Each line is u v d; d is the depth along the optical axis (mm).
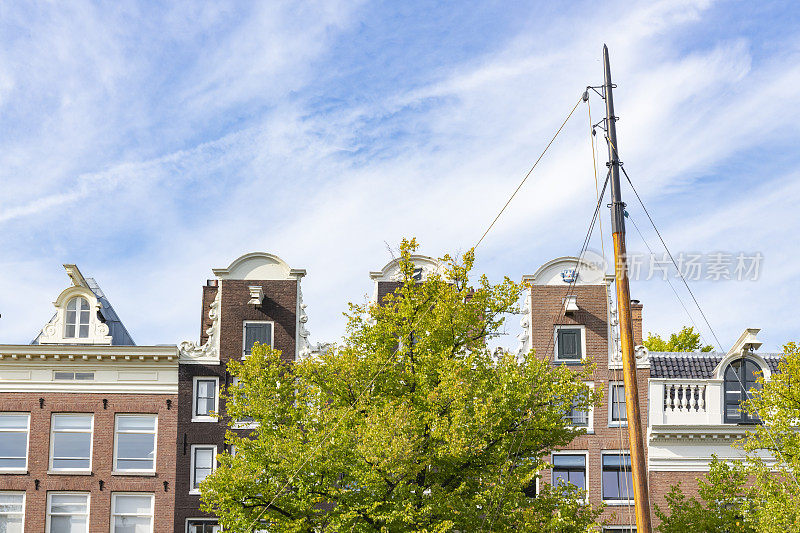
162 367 40375
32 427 39875
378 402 30219
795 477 30688
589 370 31438
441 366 29688
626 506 38656
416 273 42281
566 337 40500
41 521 39188
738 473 33344
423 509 28062
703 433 38719
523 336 40531
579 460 39281
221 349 40688
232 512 29906
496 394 29453
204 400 40281
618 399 39812
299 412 31109
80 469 39594
